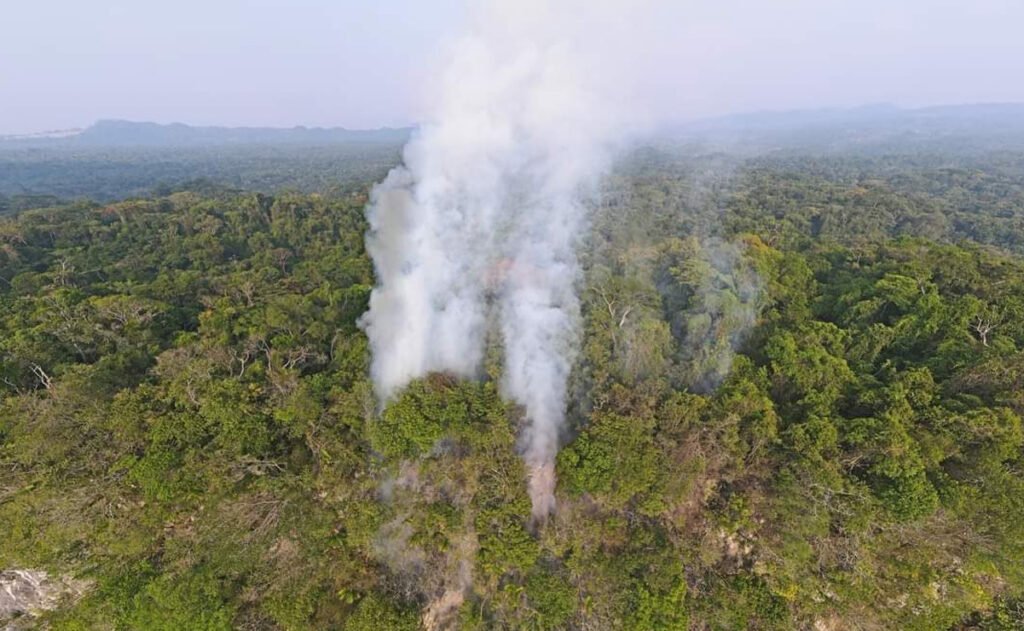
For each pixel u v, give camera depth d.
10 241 63.31
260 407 23.88
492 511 21.05
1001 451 20.62
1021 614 20.39
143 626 21.02
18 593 22.36
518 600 21.14
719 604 20.98
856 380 25.66
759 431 22.20
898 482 20.16
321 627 21.08
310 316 32.59
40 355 29.56
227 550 21.17
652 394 23.45
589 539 21.48
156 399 24.33
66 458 22.30
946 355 26.94
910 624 20.45
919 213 90.62
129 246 66.69
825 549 20.88
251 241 69.06
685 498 21.64
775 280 33.78
